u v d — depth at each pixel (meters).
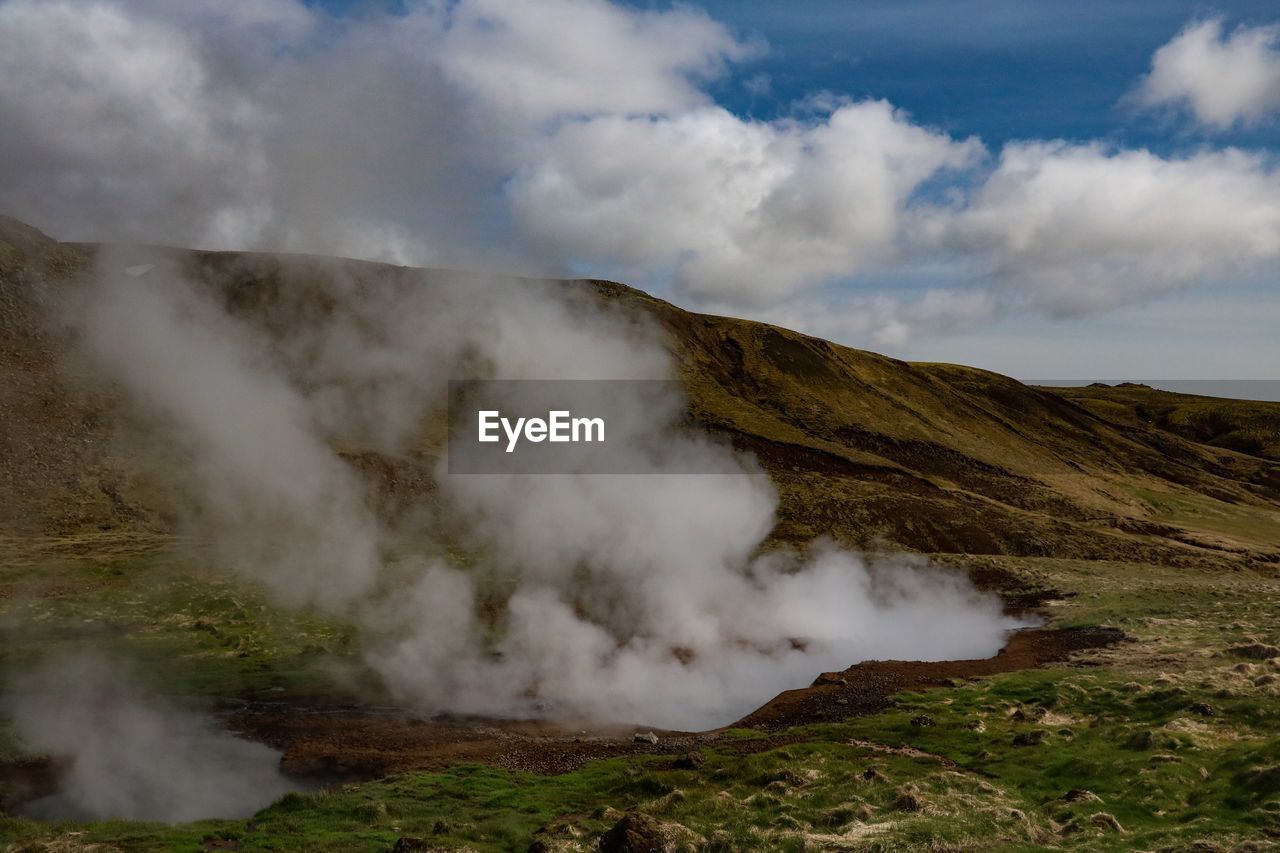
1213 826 20.05
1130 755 26.34
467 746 32.03
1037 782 25.27
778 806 22.73
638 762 28.91
